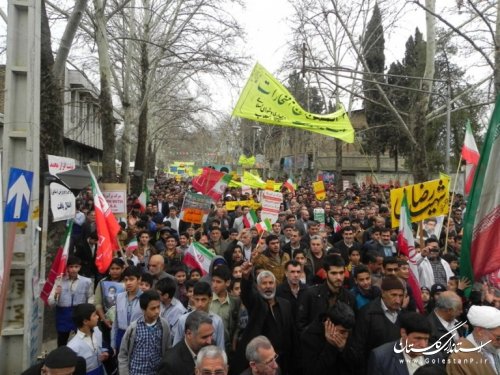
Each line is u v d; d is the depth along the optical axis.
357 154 50.25
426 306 6.26
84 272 9.04
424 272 7.41
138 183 23.23
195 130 50.12
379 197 22.58
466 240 5.20
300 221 12.47
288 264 5.68
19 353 5.22
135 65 25.05
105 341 6.04
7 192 4.40
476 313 3.83
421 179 13.48
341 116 9.88
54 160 6.67
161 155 84.50
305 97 34.59
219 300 5.66
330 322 4.22
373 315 4.56
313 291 5.14
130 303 5.63
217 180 13.09
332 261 5.08
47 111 8.19
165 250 9.00
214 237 10.07
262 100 9.55
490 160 5.09
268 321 4.88
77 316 4.83
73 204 6.27
